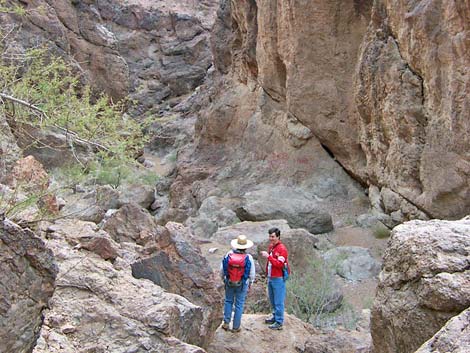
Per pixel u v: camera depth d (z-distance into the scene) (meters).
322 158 19.47
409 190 14.21
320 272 11.16
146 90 39.94
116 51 30.39
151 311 5.83
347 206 17.94
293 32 18.55
